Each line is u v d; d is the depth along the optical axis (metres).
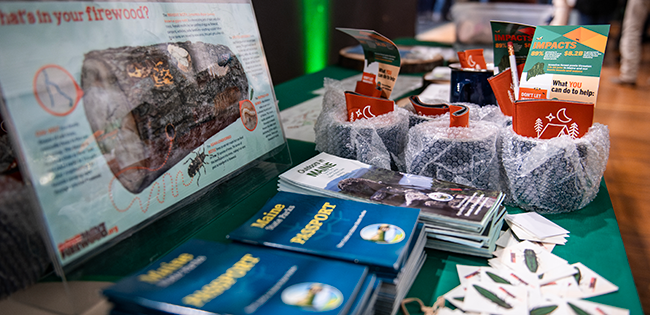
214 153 0.73
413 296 0.51
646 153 1.60
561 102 0.66
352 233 0.54
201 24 0.73
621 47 2.79
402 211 0.59
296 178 0.72
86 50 0.54
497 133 0.73
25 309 0.50
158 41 0.64
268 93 0.88
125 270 0.55
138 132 0.59
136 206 0.59
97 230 0.53
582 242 0.62
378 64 0.86
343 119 0.85
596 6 2.88
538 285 0.52
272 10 1.80
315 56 2.23
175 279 0.45
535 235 0.63
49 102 0.49
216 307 0.40
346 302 0.41
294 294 0.42
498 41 0.82
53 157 0.49
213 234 0.64
